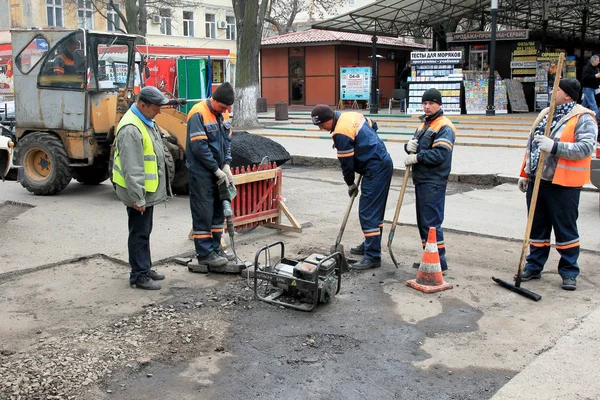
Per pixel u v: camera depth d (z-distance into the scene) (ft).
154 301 16.37
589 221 24.62
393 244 21.90
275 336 14.26
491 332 14.43
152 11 118.21
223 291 17.16
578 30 106.83
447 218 25.63
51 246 21.24
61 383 11.98
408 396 11.64
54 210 27.02
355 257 20.21
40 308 15.85
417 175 18.42
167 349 13.53
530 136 17.75
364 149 18.48
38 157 30.60
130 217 16.98
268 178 22.63
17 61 30.07
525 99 78.69
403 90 79.36
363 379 12.28
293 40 99.04
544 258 17.95
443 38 90.12
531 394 11.46
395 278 18.31
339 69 97.14
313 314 15.57
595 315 15.12
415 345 13.79
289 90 102.42
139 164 16.28
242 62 64.49
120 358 13.07
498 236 22.70
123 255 20.21
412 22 84.58
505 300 16.46
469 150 45.44
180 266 19.43
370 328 14.71
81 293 16.96
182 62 68.95
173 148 29.17
